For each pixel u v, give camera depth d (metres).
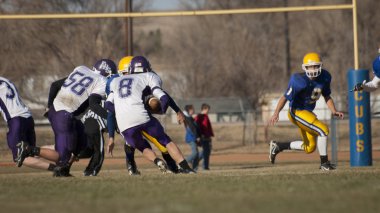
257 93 125.56
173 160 32.22
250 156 72.88
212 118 114.00
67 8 111.69
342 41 143.50
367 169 33.50
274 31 161.00
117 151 71.12
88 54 108.62
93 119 33.66
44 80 106.69
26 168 57.28
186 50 153.25
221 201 18.17
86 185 23.33
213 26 154.75
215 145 87.44
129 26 77.50
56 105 30.83
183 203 17.81
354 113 49.06
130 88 30.36
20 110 30.59
